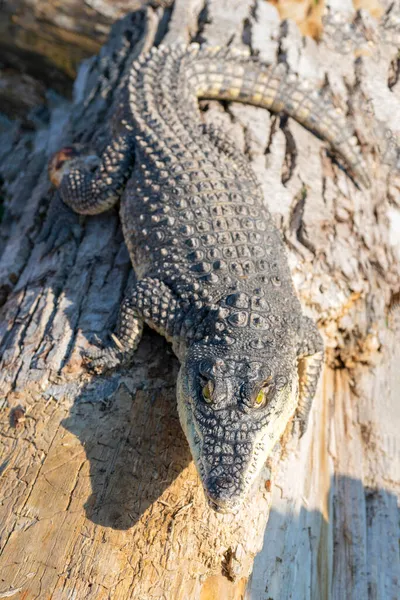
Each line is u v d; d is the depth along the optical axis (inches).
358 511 67.2
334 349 70.7
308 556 64.6
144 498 60.7
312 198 70.8
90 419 62.4
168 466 61.5
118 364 63.5
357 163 72.7
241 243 64.0
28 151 97.0
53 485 60.7
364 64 79.4
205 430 58.8
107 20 100.1
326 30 83.2
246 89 74.4
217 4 83.0
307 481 65.9
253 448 58.6
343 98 75.7
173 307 63.1
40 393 63.1
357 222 71.4
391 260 71.4
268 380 59.3
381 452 68.6
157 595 59.6
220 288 62.5
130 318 63.6
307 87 73.9
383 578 65.8
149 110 69.9
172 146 67.6
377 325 70.3
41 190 74.5
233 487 57.8
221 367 59.5
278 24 81.4
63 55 107.3
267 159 72.1
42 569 59.0
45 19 101.8
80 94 87.2
